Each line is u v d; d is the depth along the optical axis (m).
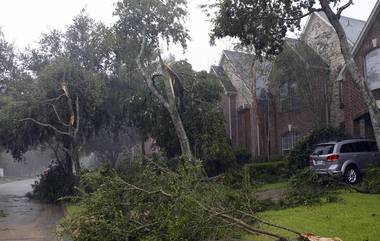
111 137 40.94
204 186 9.40
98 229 9.00
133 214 9.23
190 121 23.34
